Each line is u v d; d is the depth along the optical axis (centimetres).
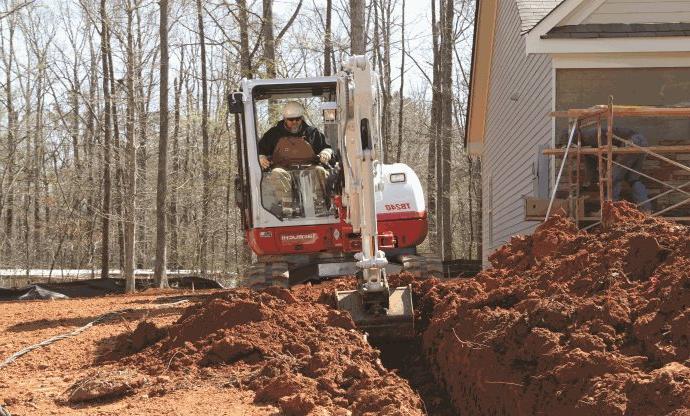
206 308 761
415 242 1054
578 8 1469
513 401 526
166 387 617
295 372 618
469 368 596
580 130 1252
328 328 701
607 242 669
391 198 1051
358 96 697
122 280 2052
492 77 2292
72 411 580
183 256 3944
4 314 1262
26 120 3709
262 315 730
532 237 777
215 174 3662
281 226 1041
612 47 1431
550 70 1496
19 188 4284
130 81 2161
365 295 723
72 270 3772
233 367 660
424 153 5544
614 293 564
